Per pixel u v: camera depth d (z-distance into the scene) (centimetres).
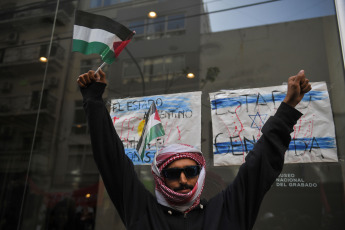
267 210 240
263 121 243
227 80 295
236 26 315
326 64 267
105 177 129
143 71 320
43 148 401
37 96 418
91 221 352
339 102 243
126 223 128
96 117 128
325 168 234
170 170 132
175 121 264
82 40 151
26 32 403
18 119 429
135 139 265
